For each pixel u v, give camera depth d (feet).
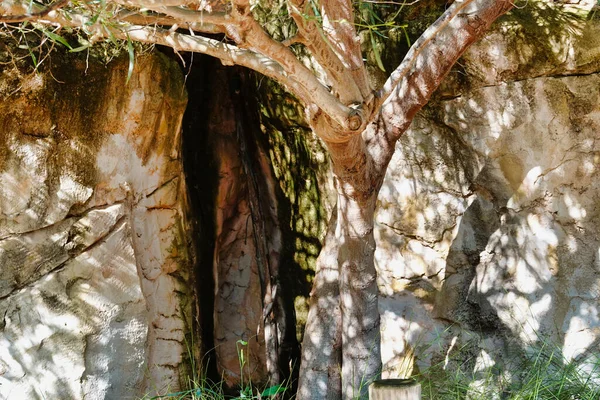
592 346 16.44
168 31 11.44
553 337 16.69
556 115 16.79
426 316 18.10
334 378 17.06
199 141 20.35
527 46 16.66
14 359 16.11
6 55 15.52
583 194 16.84
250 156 21.13
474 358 17.31
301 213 20.51
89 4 10.23
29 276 16.25
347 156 13.94
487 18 14.06
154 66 17.24
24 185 16.08
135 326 17.16
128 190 17.34
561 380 15.40
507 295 17.15
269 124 20.24
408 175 18.15
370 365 15.57
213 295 20.92
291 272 20.95
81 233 16.66
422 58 14.51
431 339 17.93
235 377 21.30
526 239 17.07
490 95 17.13
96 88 16.51
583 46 16.44
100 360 16.70
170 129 17.97
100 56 16.53
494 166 17.25
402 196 18.21
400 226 18.28
